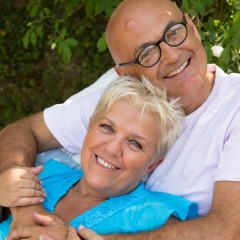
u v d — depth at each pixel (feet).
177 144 8.29
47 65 19.51
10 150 9.18
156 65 8.05
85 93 10.85
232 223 6.96
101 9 11.86
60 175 8.96
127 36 8.09
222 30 11.76
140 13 8.02
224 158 7.43
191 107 8.36
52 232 7.54
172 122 7.95
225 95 8.18
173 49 7.93
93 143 7.87
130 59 8.27
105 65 19.13
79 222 7.88
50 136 9.67
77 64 19.34
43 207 8.30
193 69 8.07
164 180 8.25
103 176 7.85
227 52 10.33
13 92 19.21
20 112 18.80
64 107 9.67
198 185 7.93
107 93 7.94
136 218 7.67
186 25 8.04
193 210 7.89
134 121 7.70
